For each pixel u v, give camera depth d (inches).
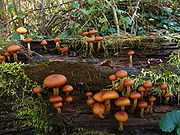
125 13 31.0
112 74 17.7
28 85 17.3
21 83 17.4
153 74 18.0
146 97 17.8
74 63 17.7
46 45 20.7
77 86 17.6
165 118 17.0
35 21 33.8
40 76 17.5
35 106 17.2
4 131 17.0
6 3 36.6
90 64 17.8
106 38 20.4
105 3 30.6
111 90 17.1
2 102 17.0
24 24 33.9
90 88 17.7
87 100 17.0
